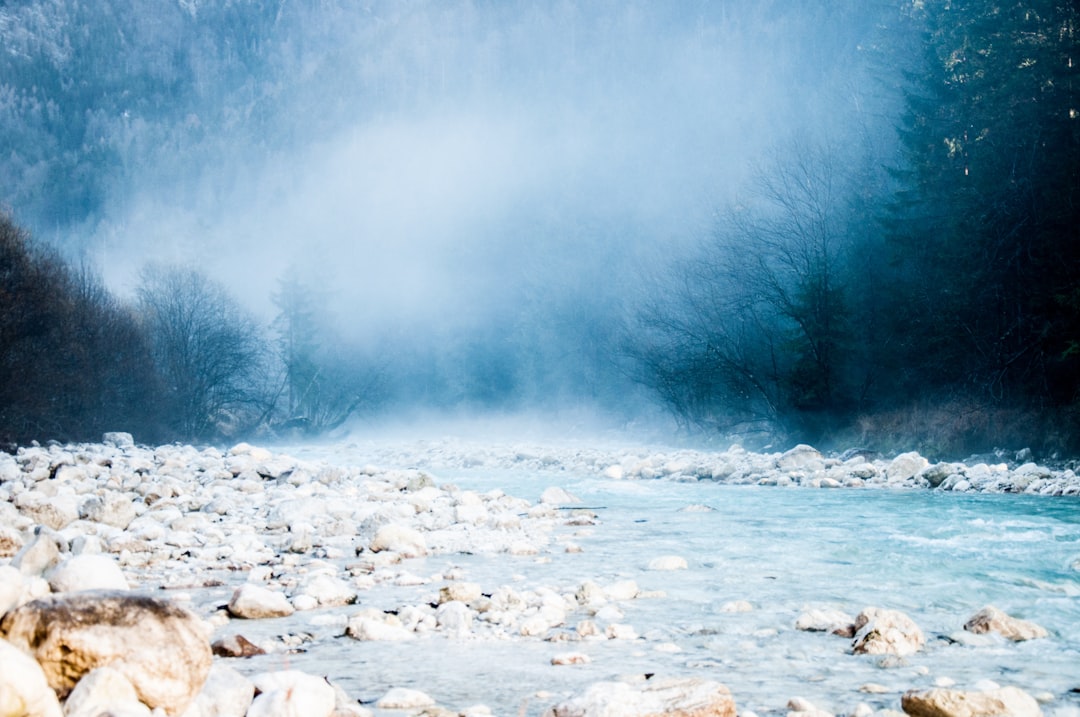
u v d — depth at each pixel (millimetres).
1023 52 30094
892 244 33969
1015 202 29125
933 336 30938
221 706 3467
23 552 5387
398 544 9484
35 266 32812
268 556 8883
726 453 30438
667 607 6727
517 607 6582
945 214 32531
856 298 35562
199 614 6188
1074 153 28016
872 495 17375
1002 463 21797
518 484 20953
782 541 10500
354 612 6473
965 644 5512
